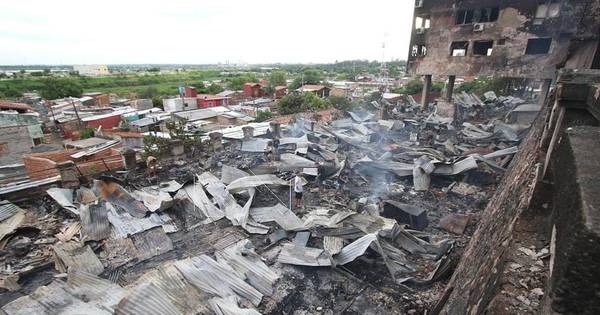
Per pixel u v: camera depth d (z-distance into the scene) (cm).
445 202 1268
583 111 308
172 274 669
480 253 514
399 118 2798
